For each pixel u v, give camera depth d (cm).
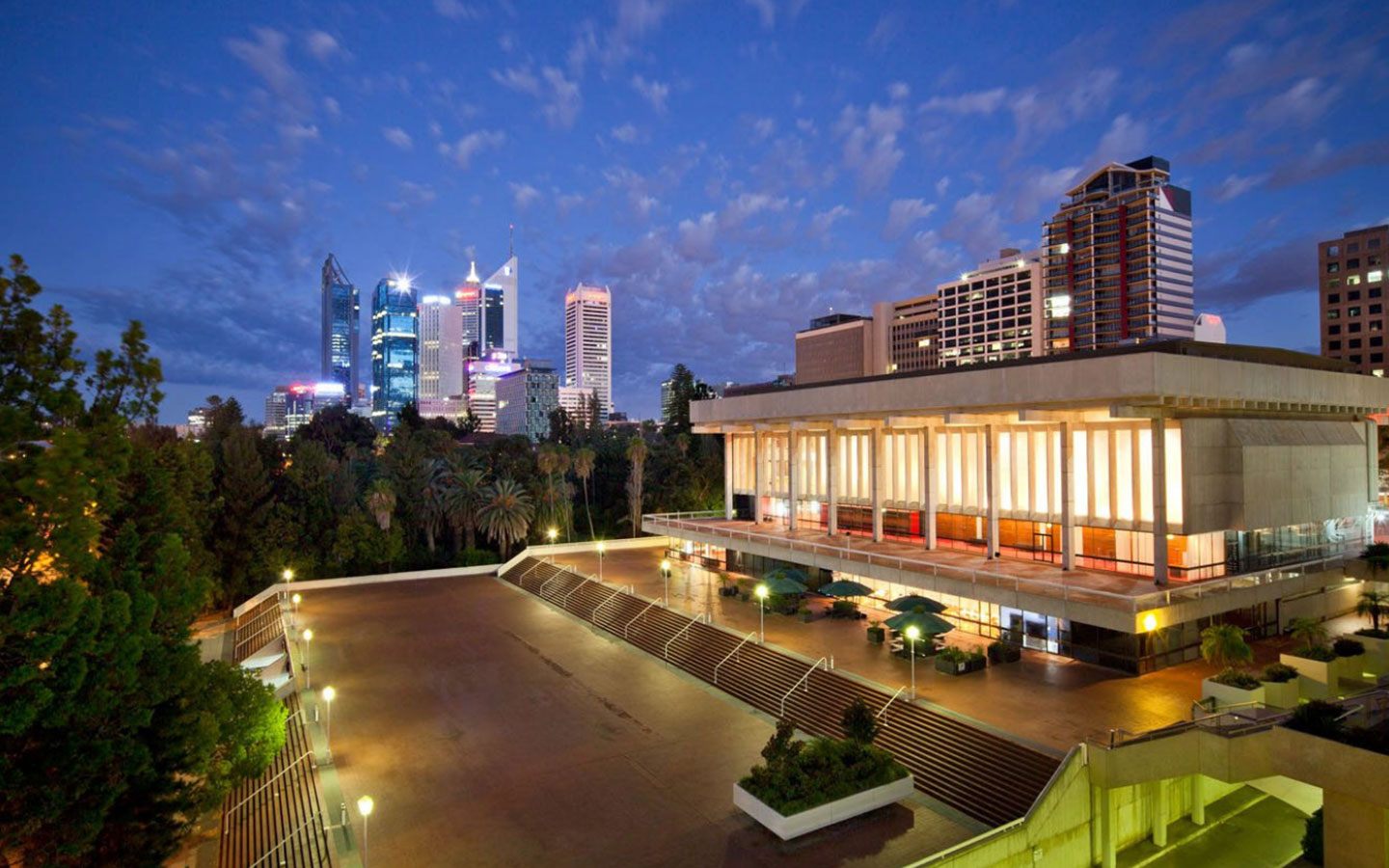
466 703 3566
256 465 6606
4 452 1847
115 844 2134
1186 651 3544
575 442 12156
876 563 4434
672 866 2219
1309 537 4403
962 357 18200
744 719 3338
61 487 1827
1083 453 4125
